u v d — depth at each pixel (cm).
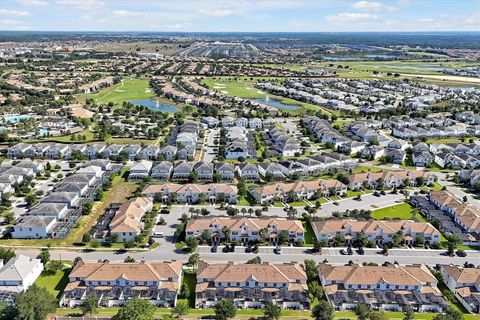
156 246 14988
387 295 12244
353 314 11719
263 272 12662
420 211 18162
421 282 12569
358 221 15838
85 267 12612
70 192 18338
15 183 19450
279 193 18875
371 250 15038
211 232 15425
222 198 18575
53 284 12669
